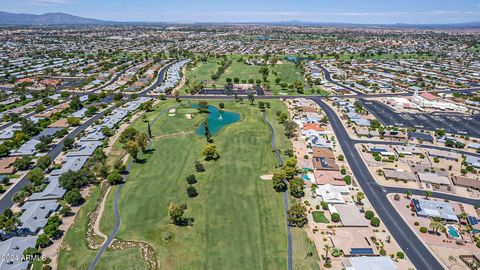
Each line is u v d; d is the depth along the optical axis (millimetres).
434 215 115875
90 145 170750
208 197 127125
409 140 186625
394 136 188750
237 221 113188
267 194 130125
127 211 118375
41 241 98250
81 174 133500
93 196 128250
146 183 137250
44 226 108125
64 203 122875
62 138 186125
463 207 123375
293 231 109062
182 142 179750
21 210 116438
